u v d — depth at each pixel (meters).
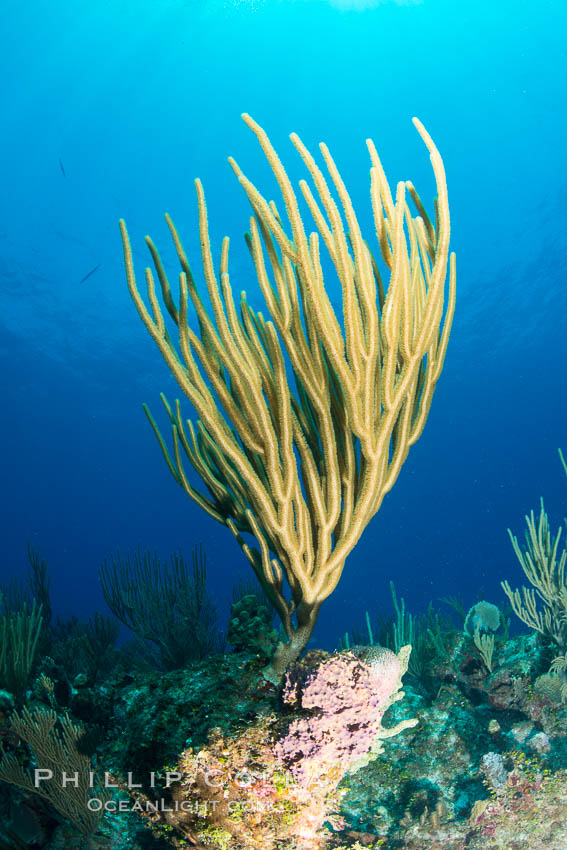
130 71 43.50
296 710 2.54
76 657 6.45
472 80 44.22
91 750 3.23
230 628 3.49
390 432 2.40
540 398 52.56
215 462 3.01
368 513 2.58
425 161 47.72
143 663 6.22
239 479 2.81
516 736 4.36
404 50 44.06
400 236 2.14
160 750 2.72
